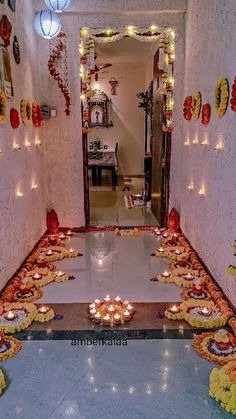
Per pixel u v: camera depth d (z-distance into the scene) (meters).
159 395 2.08
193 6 4.30
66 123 5.05
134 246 4.65
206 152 3.74
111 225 5.56
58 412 1.96
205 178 3.79
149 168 7.02
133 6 4.62
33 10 4.47
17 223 3.76
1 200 3.26
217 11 3.29
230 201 2.98
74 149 5.12
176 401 2.04
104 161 8.81
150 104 7.63
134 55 8.24
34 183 4.52
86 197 5.29
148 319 2.88
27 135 4.19
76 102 4.99
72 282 3.59
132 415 1.94
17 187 3.77
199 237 4.05
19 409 1.99
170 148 5.15
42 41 4.78
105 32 4.80
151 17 4.78
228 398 1.98
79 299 3.24
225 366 2.20
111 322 2.81
